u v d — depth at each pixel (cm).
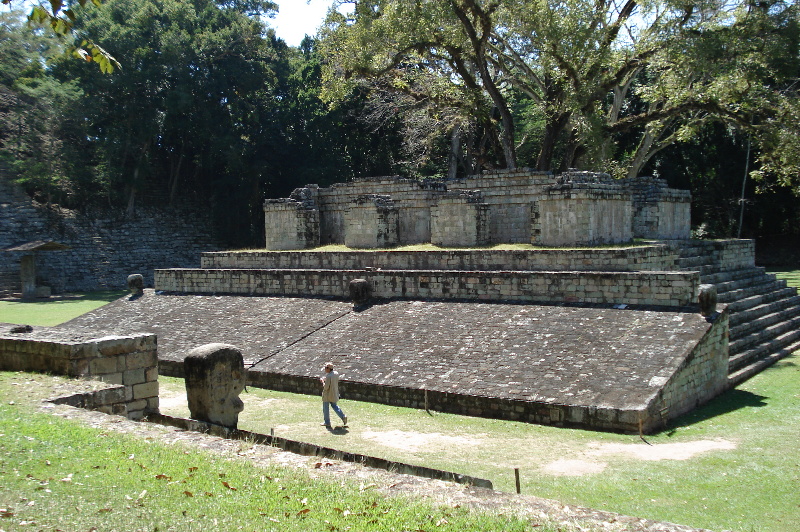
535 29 3250
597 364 1689
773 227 5188
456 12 3338
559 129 3691
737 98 3188
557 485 1165
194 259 5641
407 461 1309
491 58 3912
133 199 5603
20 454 840
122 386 1205
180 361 2244
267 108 5850
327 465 846
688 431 1502
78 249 5162
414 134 4984
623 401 1513
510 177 2897
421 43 3569
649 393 1530
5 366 1351
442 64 4162
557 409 1550
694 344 1702
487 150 5459
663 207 2927
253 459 865
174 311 2831
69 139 5628
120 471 804
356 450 1395
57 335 1365
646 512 1051
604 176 2652
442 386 1745
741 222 4834
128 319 2847
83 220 5366
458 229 2836
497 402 1631
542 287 2142
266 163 5591
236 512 701
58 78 5606
